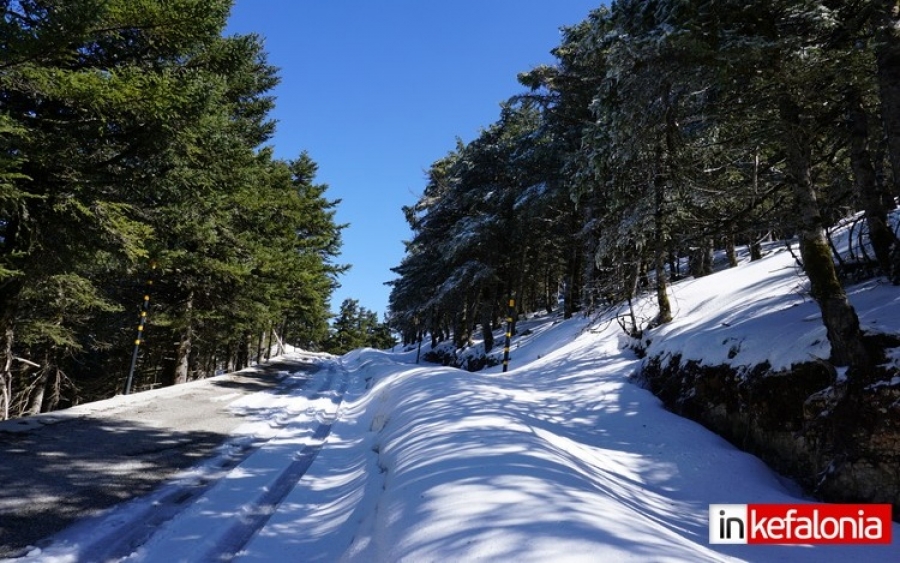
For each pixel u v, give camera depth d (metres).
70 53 6.85
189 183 10.00
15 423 7.15
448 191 25.08
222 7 9.06
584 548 2.18
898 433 4.30
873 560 3.44
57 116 7.93
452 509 2.84
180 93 7.45
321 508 4.55
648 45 5.25
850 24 5.53
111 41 8.42
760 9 5.18
